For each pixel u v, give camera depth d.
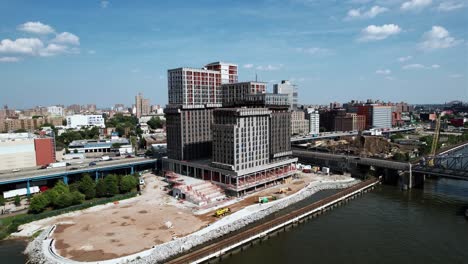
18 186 197.50
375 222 148.62
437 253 117.31
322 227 143.25
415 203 177.75
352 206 173.75
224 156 192.88
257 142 198.88
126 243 119.38
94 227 135.62
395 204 176.25
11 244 122.75
